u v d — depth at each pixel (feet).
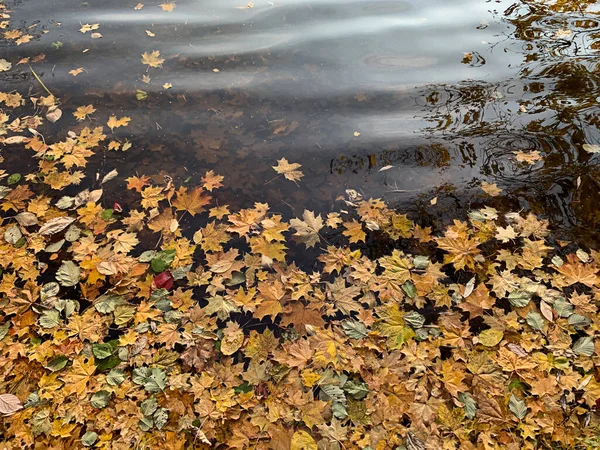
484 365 7.18
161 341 7.41
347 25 15.60
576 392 6.88
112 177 10.47
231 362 7.30
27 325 7.54
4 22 15.03
